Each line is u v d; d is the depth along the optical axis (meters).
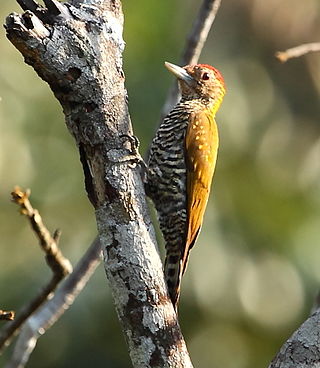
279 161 15.51
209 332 13.94
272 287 14.22
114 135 7.45
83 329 13.72
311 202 15.21
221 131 15.00
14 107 13.97
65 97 7.43
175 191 10.03
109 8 7.52
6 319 7.38
